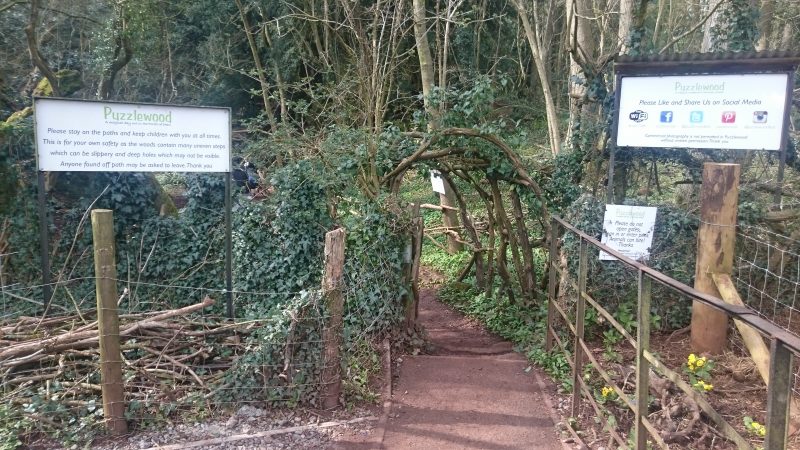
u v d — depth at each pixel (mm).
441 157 6656
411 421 4074
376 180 6539
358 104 9672
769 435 1766
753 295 5652
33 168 6754
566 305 5629
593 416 4070
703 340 5023
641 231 5562
